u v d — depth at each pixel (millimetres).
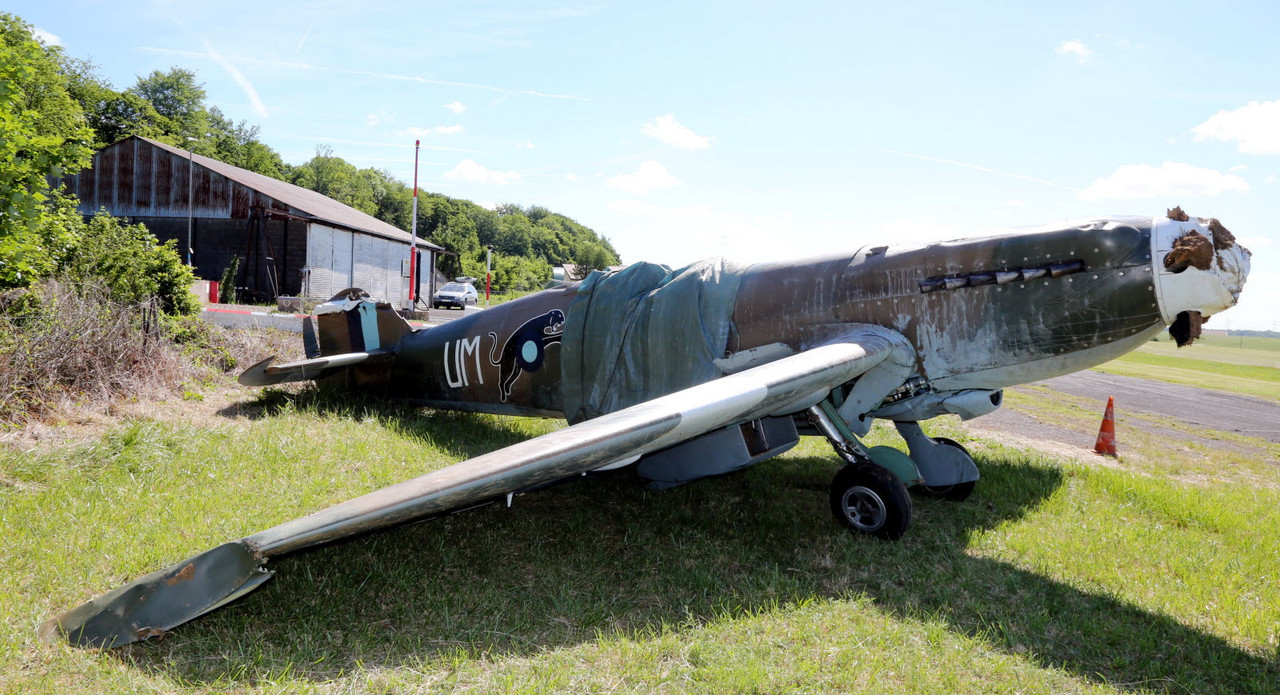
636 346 5789
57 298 6648
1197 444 9336
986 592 3873
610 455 3418
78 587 3234
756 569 4043
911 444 5730
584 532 4531
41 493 4164
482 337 6969
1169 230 4242
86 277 7898
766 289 5410
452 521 4516
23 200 5906
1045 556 4434
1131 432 10055
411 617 3252
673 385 5574
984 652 3158
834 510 4816
